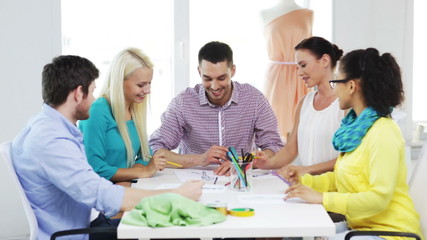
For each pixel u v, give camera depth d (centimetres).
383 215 204
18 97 337
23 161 197
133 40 356
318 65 261
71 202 206
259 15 351
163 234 166
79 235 206
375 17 359
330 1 358
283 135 348
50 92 200
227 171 248
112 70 258
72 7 347
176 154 265
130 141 262
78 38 350
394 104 206
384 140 198
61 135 196
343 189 214
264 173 252
